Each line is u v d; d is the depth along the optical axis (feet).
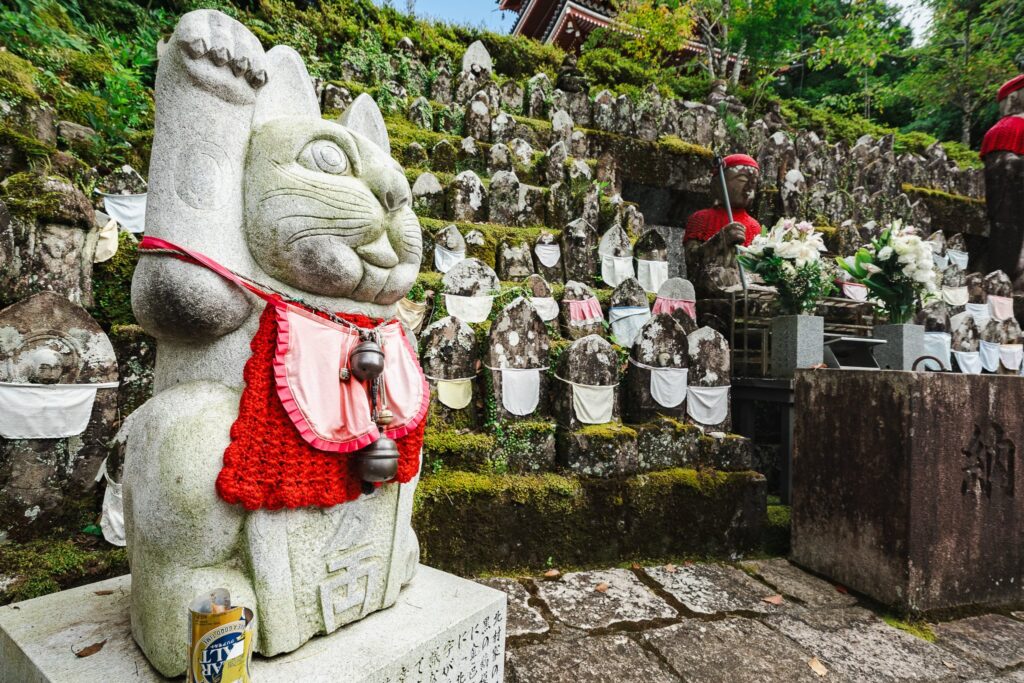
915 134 47.50
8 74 14.56
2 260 9.05
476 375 12.94
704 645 9.59
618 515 12.54
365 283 6.41
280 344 5.74
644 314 16.76
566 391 13.03
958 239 27.40
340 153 6.30
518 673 8.41
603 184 24.73
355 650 5.84
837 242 24.98
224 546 5.53
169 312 5.52
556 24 48.42
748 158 21.49
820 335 15.56
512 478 11.93
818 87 62.03
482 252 18.38
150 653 5.39
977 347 20.15
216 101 5.79
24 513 8.84
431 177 20.10
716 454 14.02
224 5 27.35
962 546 11.71
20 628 6.15
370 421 6.18
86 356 9.32
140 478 5.55
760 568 13.08
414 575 7.67
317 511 5.96
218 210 5.79
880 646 10.02
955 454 11.71
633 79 42.50
